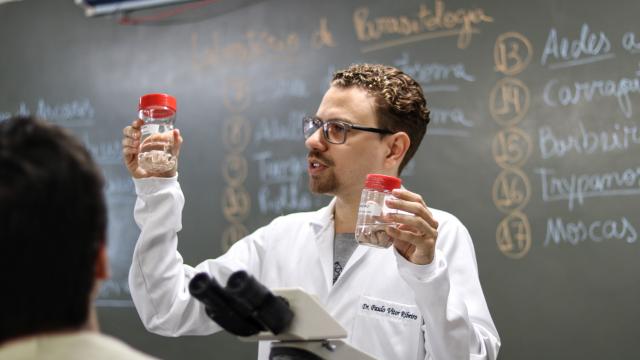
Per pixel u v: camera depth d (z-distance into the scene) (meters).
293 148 3.03
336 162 1.46
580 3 2.66
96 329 0.69
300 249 1.58
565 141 2.61
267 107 3.10
